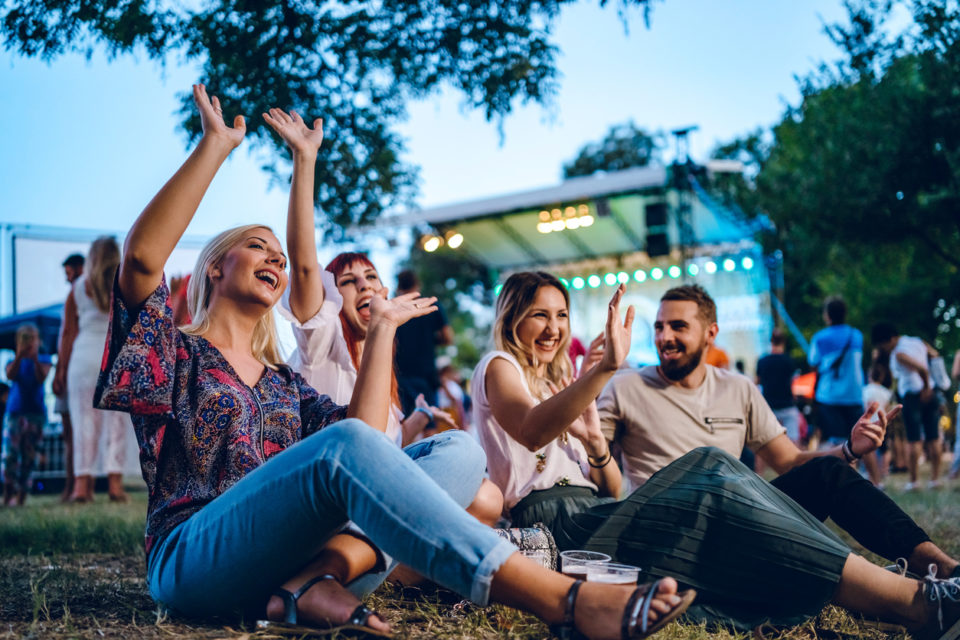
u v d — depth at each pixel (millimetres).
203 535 2039
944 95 10219
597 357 2887
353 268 3602
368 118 5727
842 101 11664
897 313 18969
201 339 2293
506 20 5582
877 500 2541
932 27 9820
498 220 17828
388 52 5520
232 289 2352
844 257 16062
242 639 1931
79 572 3389
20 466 8141
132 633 2033
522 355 3057
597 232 18375
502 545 1883
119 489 7852
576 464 2963
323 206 5941
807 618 2369
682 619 2387
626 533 2514
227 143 2141
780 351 9844
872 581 2283
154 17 4926
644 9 5434
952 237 12156
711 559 2416
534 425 2568
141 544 4340
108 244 7613
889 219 11602
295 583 1981
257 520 1954
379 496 1876
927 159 10766
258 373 2393
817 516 2664
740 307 18250
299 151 2873
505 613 2326
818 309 22375
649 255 15602
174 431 2184
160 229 2043
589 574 2059
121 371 2055
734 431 3439
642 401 3441
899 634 2340
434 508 1875
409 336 6629
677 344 3373
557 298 3113
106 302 7617
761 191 16703
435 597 2578
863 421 3025
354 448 1909
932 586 2240
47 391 10742
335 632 1871
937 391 8914
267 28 5238
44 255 11664
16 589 2809
